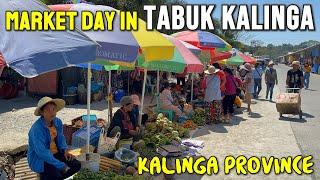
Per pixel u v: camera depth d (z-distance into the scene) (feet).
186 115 41.09
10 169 21.56
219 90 42.24
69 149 23.65
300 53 282.77
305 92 83.46
